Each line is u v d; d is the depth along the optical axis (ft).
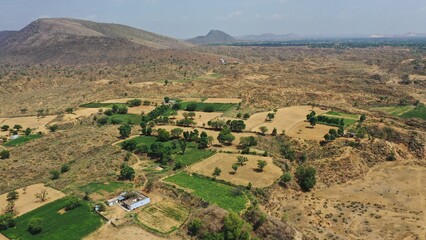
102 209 320.70
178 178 380.99
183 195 344.90
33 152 495.82
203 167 409.08
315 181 393.29
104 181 384.88
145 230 294.25
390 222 323.57
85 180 390.01
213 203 324.19
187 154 449.48
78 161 447.83
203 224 294.66
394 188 391.86
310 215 336.08
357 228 314.55
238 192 344.69
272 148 470.80
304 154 452.35
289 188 377.30
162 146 449.06
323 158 445.78
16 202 344.08
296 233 293.84
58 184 383.86
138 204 329.52
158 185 366.43
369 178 417.69
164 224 302.86
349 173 418.72
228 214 290.97
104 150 474.08
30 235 287.07
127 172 383.86
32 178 409.69
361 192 383.86
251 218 302.25
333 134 485.97
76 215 314.55
